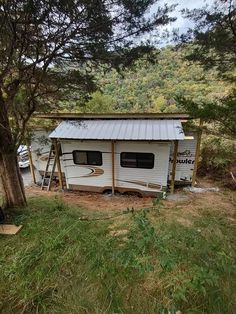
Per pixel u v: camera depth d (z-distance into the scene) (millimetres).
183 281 2631
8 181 5727
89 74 5508
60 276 3104
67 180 9969
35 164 10922
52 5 3426
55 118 9867
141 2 3832
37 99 5875
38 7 3418
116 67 4996
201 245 3654
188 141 8742
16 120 5602
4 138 5309
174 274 2854
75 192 9898
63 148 9500
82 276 3080
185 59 6070
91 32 4078
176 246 3451
